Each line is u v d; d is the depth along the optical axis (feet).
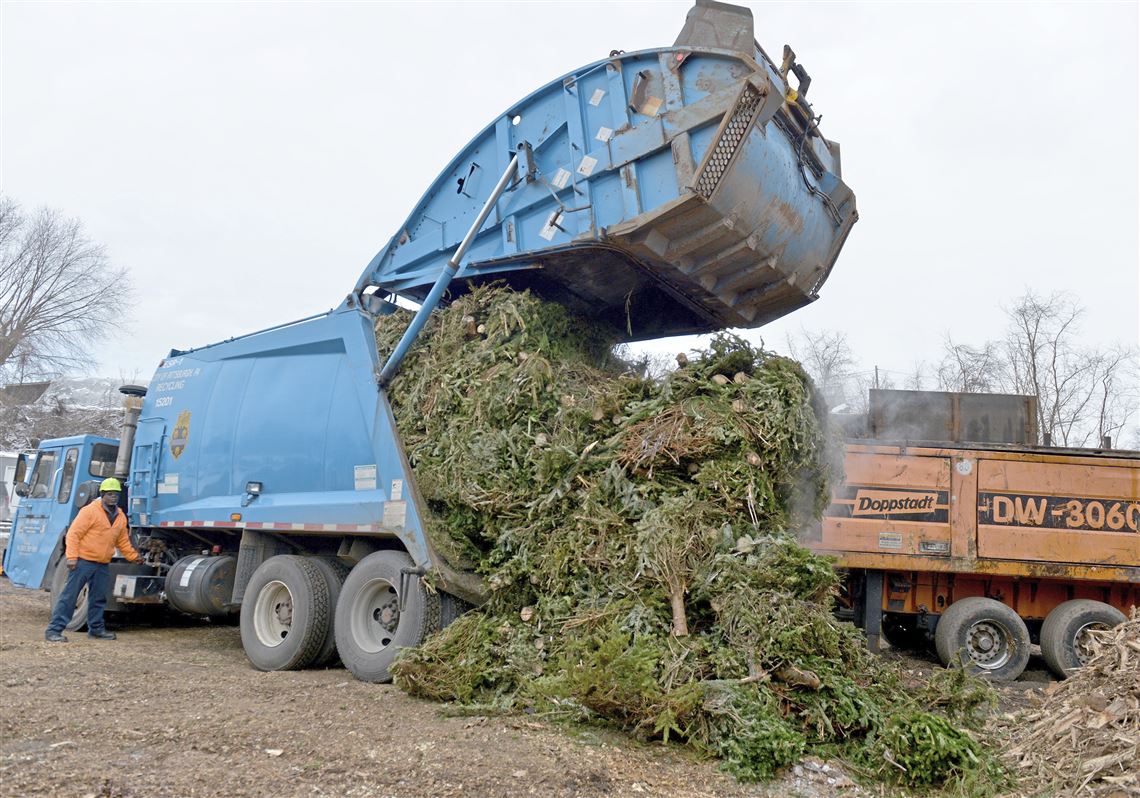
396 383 24.03
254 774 13.20
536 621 19.10
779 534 17.57
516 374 21.72
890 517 31.99
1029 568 31.35
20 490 37.99
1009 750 16.01
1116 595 32.45
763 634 15.81
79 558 29.32
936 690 17.33
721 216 19.75
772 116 20.71
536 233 22.43
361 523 23.24
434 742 15.14
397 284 26.22
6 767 12.89
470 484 21.09
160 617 37.17
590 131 21.68
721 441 18.39
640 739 15.62
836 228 23.70
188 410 30.37
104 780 12.53
